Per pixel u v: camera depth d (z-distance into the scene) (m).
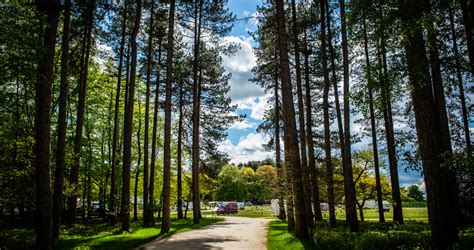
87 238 13.45
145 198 22.20
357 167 21.58
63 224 19.72
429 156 7.84
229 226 22.22
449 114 12.80
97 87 27.67
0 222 19.28
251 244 12.49
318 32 18.95
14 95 16.52
